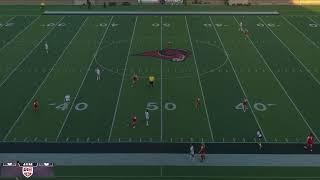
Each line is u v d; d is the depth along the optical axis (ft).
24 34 141.18
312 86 105.50
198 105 96.27
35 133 86.58
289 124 89.40
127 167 76.64
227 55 124.26
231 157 79.30
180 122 90.33
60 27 148.25
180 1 176.65
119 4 175.73
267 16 160.86
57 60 120.78
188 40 136.15
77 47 129.90
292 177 74.08
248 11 166.81
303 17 159.74
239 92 102.47
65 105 96.94
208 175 74.74
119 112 94.17
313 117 91.97
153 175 74.74
